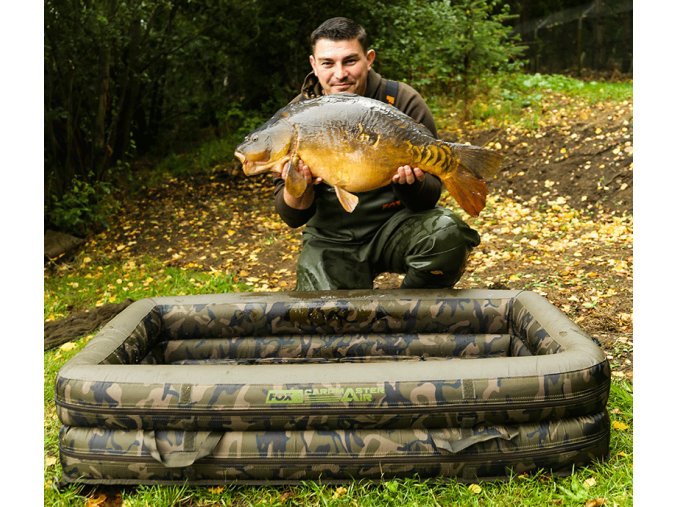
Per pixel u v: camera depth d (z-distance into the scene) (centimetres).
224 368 232
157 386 224
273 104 988
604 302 420
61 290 561
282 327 318
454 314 311
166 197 853
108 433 228
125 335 283
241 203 812
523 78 1145
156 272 605
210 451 223
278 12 924
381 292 319
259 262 615
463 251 325
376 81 335
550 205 696
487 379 221
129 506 222
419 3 1040
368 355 317
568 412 225
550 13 1734
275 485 228
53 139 737
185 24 935
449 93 1059
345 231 346
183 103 1049
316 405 221
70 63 738
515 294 314
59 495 230
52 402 322
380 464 222
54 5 691
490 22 1045
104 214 773
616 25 1644
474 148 268
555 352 253
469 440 221
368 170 260
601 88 1120
